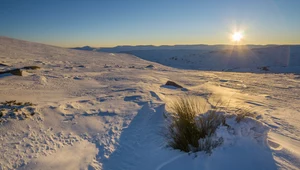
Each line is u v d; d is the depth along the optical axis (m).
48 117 4.75
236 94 8.90
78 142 3.93
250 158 2.81
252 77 18.97
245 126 3.33
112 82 11.55
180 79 15.39
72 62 23.92
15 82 9.52
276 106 6.68
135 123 4.84
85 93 8.18
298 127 4.43
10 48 28.91
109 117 5.13
